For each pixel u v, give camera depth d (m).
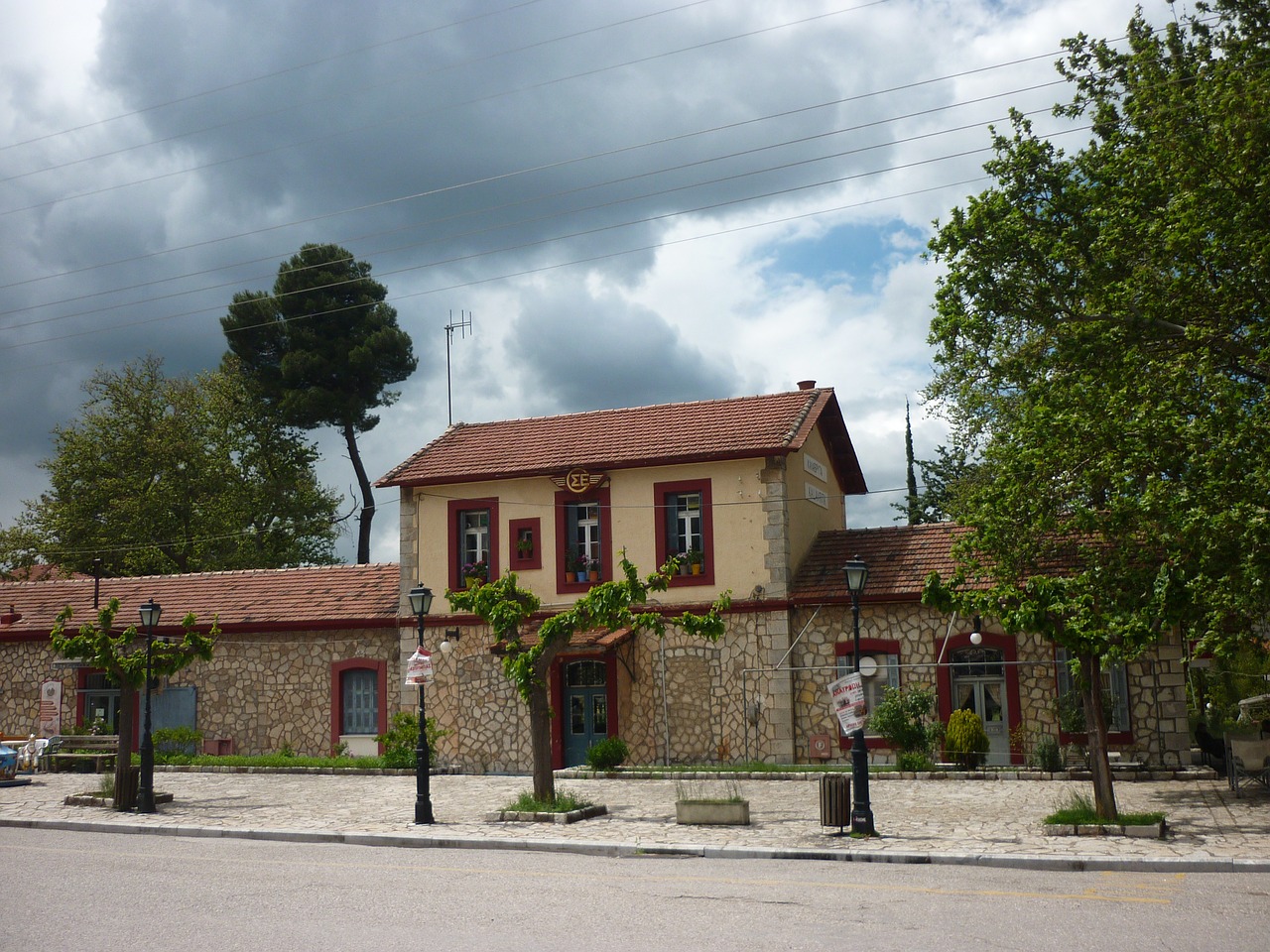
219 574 31.80
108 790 20.98
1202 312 17.70
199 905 11.07
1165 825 14.89
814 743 23.50
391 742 25.34
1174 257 17.33
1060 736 22.22
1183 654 22.91
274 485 48.62
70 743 28.66
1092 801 17.42
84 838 17.11
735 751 24.14
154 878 12.85
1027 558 18.95
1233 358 17.62
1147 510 15.91
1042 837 14.71
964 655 23.31
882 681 23.70
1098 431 16.75
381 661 27.45
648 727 24.78
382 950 9.07
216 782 23.95
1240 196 16.66
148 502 44.69
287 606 28.92
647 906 10.80
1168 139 17.34
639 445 26.22
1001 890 11.55
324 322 47.94
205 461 46.97
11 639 30.91
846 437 29.22
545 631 18.45
